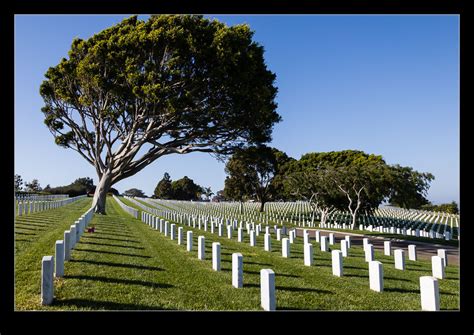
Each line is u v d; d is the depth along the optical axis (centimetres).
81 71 2456
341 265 1018
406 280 1016
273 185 5078
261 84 2492
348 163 4334
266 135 2864
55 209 3055
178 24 2291
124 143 2858
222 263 1141
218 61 2245
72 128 3022
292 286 873
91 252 1157
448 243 2234
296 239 2142
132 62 2339
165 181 10069
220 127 2697
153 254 1225
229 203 7031
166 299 714
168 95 2316
